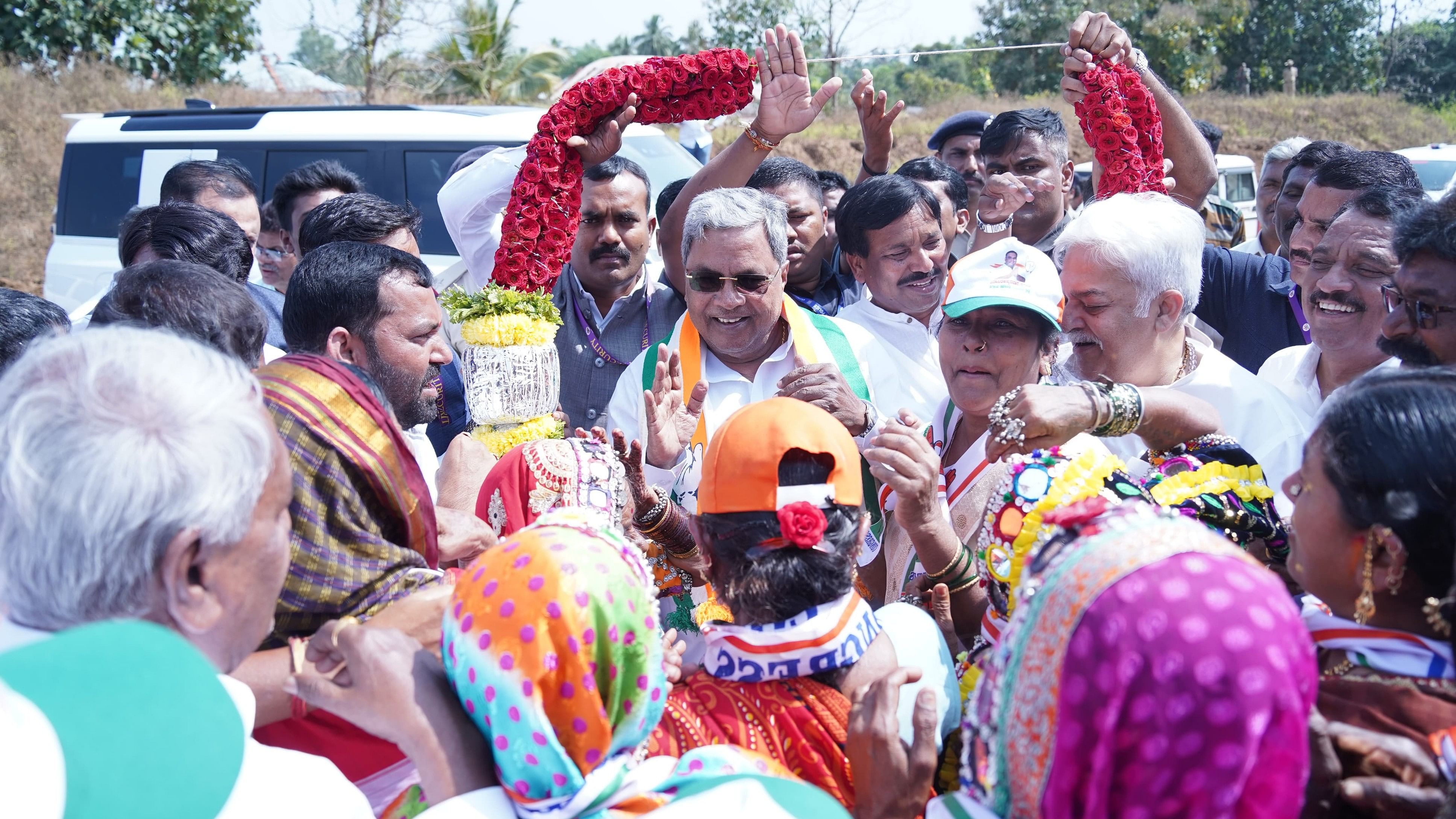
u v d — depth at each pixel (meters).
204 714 1.15
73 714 1.08
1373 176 3.29
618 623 1.47
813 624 1.74
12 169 15.09
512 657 1.43
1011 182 4.26
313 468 1.89
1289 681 1.20
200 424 1.33
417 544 2.07
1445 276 2.14
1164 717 1.20
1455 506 1.42
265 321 2.59
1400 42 33.25
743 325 3.10
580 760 1.46
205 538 1.33
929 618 2.02
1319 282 2.87
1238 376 2.74
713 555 1.84
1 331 2.57
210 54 19.12
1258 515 2.03
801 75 3.44
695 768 1.58
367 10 20.95
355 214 3.47
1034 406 2.02
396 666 1.50
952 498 2.60
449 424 3.98
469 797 1.46
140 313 2.40
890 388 3.34
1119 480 1.97
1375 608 1.52
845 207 3.61
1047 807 1.28
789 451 1.80
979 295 2.46
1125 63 3.49
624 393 3.33
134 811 1.07
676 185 4.88
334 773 1.60
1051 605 1.32
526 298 2.89
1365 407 1.51
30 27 17.45
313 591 1.88
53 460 1.27
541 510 2.37
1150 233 2.50
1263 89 32.12
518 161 3.91
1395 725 1.45
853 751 1.66
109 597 1.29
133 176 8.48
